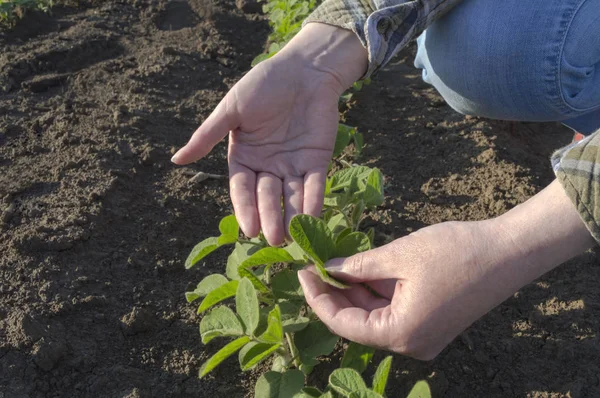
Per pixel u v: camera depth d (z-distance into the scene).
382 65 0.74
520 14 0.76
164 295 0.81
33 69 1.15
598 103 0.84
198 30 1.34
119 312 0.78
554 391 0.71
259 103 0.71
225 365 0.74
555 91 0.79
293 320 0.70
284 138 0.73
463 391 0.71
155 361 0.75
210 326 0.67
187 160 0.73
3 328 0.74
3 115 1.04
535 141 1.09
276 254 0.68
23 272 0.80
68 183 0.91
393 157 1.01
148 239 0.86
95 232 0.85
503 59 0.77
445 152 1.01
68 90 1.11
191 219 0.91
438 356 0.73
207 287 0.73
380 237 0.87
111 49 1.23
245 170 0.73
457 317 0.60
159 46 1.25
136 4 1.42
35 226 0.85
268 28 1.39
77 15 1.37
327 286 0.67
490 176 0.96
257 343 0.66
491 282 0.59
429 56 0.83
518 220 0.59
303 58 0.73
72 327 0.76
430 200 0.93
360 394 0.58
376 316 0.62
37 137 1.00
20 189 0.90
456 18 0.78
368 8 0.72
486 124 1.06
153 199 0.92
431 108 1.10
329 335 0.70
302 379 0.67
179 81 1.16
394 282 0.66
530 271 0.59
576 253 0.59
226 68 1.22
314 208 0.70
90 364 0.73
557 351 0.74
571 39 0.76
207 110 1.10
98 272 0.82
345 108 1.11
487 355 0.74
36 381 0.71
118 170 0.94
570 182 0.57
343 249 0.68
